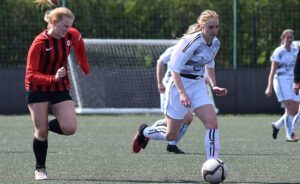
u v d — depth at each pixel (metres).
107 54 46.41
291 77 31.67
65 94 18.98
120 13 46.28
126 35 46.44
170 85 20.56
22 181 18.73
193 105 19.12
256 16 46.28
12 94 45.94
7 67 45.69
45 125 18.88
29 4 45.41
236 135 33.59
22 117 44.06
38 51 18.47
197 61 19.06
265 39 46.41
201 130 36.62
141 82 47.06
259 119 43.47
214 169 17.78
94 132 34.94
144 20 46.28
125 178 19.52
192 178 19.62
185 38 18.92
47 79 18.23
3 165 22.17
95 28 46.25
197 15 46.00
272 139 31.91
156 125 23.80
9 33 45.53
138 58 46.91
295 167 22.11
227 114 46.78
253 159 24.17
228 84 46.62
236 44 46.44
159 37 46.50
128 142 30.11
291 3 46.06
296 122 30.17
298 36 46.12
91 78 46.62
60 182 18.58
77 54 19.45
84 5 46.00
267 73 46.56
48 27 18.83
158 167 21.97
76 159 23.98
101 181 18.84
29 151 26.22
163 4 46.28
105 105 46.69
